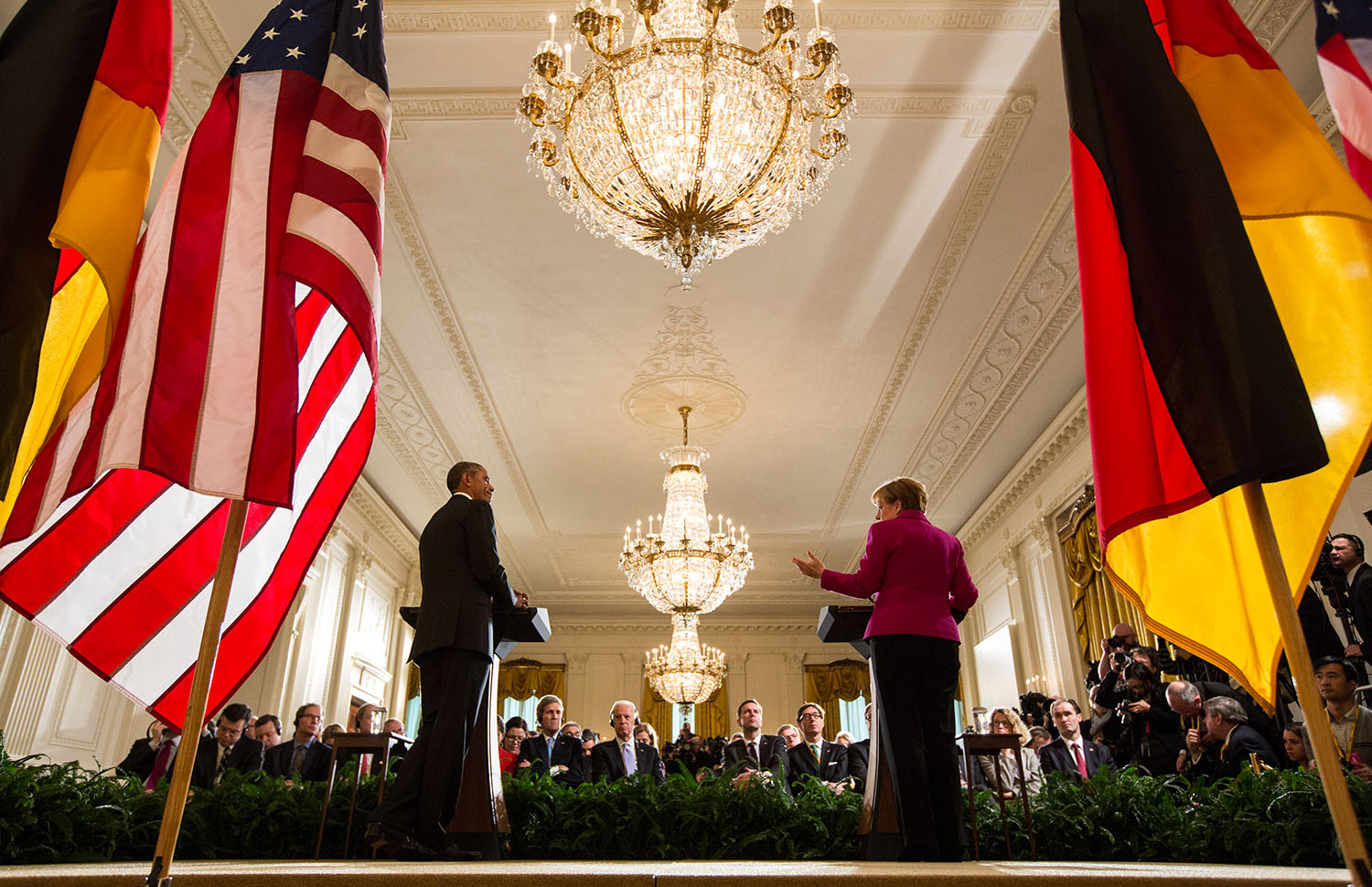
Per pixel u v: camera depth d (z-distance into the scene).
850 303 8.58
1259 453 1.83
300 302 2.80
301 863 2.79
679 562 9.63
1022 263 7.94
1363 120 2.49
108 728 8.36
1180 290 2.04
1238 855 3.66
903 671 3.26
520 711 18.39
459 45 5.90
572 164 5.21
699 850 3.98
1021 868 2.57
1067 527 10.55
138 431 2.05
